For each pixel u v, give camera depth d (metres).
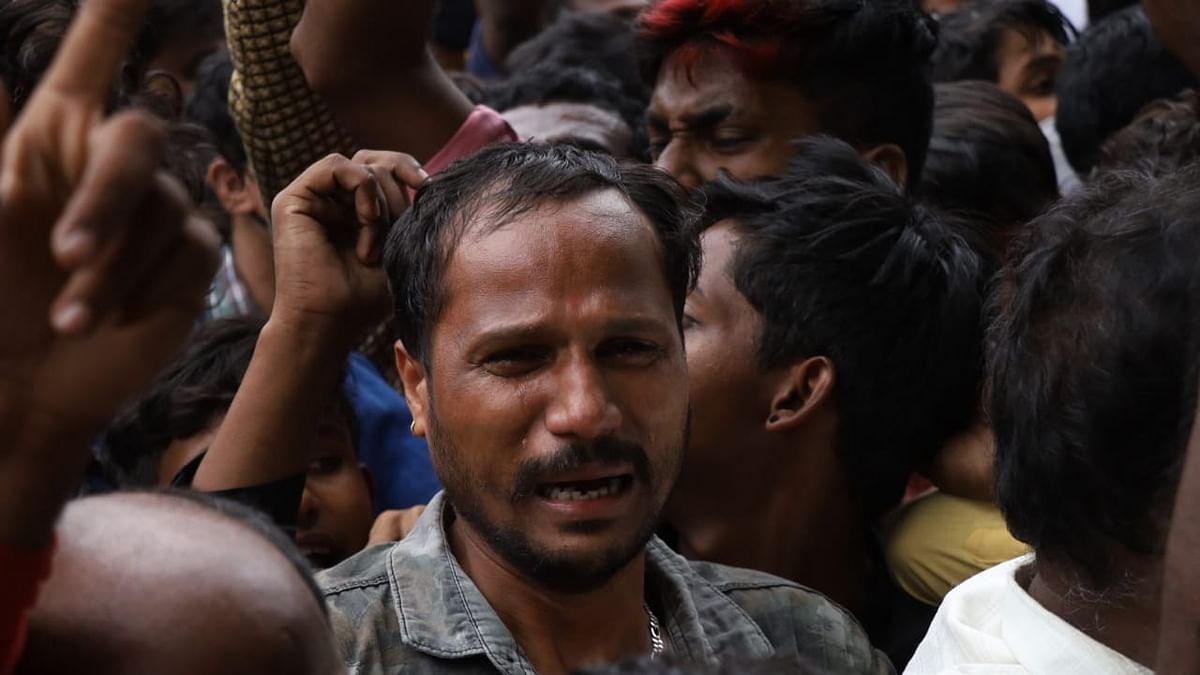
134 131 0.93
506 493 2.07
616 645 2.20
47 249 1.00
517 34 6.59
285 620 1.22
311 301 2.46
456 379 2.10
